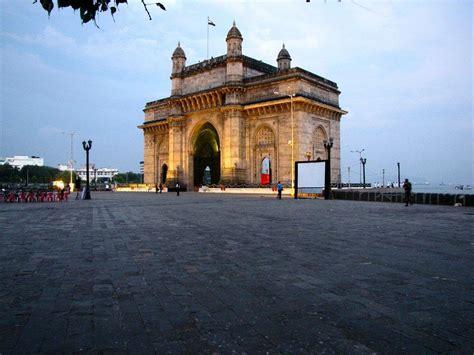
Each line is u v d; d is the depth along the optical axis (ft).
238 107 216.13
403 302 21.57
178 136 254.68
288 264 31.37
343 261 32.42
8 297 22.76
